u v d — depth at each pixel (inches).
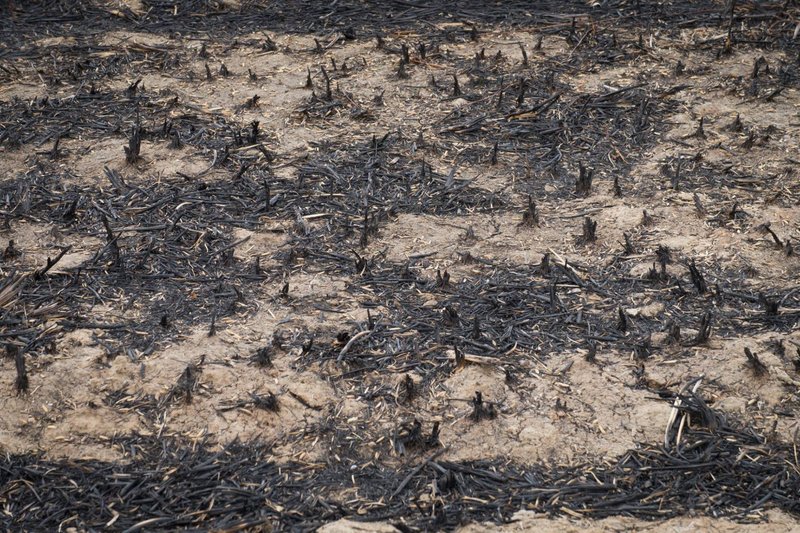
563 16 331.3
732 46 309.7
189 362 178.4
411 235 220.8
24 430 165.0
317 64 300.5
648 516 149.3
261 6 342.0
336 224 223.9
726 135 261.9
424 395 172.1
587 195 237.3
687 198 234.4
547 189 240.2
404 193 237.1
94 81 289.3
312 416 168.1
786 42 311.6
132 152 243.8
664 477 156.4
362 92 283.9
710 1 342.3
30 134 259.1
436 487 154.3
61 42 313.9
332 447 162.2
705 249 214.4
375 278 204.8
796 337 185.0
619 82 289.3
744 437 163.6
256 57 305.1
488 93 283.0
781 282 203.2
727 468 157.6
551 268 209.0
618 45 310.3
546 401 171.3
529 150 255.9
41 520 148.4
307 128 264.8
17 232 218.4
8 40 315.3
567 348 183.8
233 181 239.6
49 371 175.6
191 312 193.0
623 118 270.4
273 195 234.2
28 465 158.7
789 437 163.5
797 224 222.8
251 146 254.7
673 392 172.9
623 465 158.9
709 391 173.2
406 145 257.0
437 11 337.4
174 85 287.4
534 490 153.8
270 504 151.0
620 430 165.5
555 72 294.8
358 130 264.4
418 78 291.0
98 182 239.1
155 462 159.3
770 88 285.1
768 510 150.0
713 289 200.4
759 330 188.1
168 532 145.6
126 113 271.4
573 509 150.3
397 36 317.4
